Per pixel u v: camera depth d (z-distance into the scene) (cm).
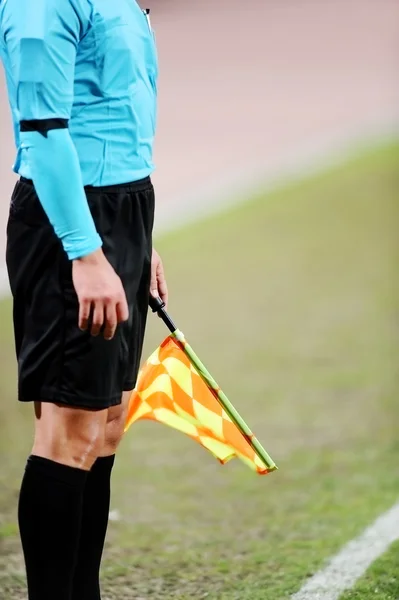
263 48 2498
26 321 592
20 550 864
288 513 980
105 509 654
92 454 602
